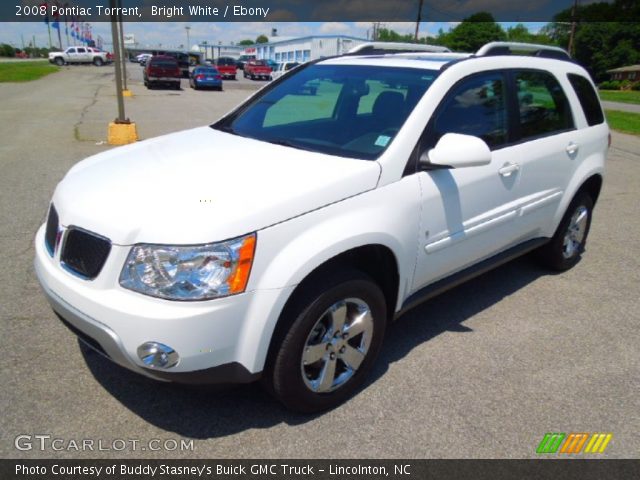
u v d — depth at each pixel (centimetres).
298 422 280
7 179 707
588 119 468
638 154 1195
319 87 380
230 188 260
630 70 7300
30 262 448
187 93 2611
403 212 297
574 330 390
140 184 271
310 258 253
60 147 946
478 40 7475
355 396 304
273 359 261
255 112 397
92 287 242
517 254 420
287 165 289
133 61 7294
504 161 369
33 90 2267
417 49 471
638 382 330
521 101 393
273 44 6881
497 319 402
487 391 313
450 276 364
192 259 230
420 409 295
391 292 317
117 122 988
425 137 316
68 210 263
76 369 311
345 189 274
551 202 432
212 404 290
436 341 366
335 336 282
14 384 295
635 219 678
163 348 230
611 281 482
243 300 239
